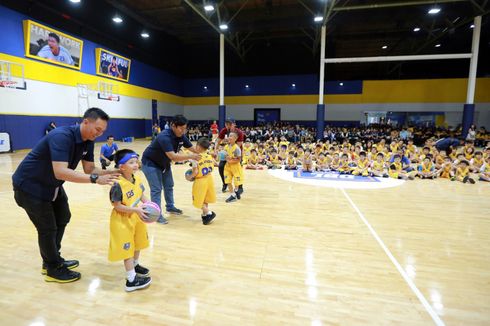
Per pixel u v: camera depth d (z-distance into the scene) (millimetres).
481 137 14711
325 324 1713
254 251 2721
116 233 2008
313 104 20016
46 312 1812
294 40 19031
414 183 5965
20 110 10227
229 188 4852
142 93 17203
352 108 19547
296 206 4223
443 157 7230
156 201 3445
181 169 7617
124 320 1741
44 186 1988
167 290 2064
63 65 11688
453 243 2920
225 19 14547
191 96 22156
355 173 6918
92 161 2254
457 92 17875
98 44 13516
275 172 7289
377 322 1732
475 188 5523
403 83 18594
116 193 1962
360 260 2541
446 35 16047
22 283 2143
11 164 7688
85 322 1721
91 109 1951
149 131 18016
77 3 11844
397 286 2129
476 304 1913
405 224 3477
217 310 1840
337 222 3533
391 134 14594
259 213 3887
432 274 2305
